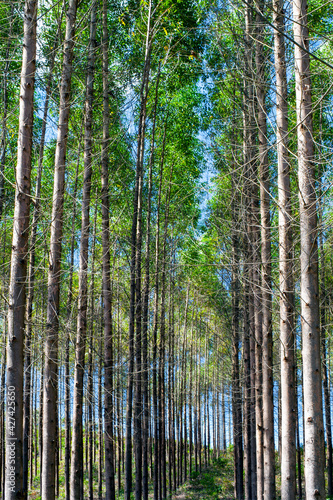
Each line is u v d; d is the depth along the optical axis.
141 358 10.39
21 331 4.28
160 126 13.28
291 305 5.13
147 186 13.91
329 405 12.44
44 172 11.16
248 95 6.38
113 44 10.27
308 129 3.79
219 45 6.06
